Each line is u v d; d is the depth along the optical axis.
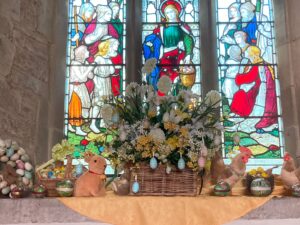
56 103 5.29
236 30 5.80
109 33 5.77
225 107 5.42
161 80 3.08
